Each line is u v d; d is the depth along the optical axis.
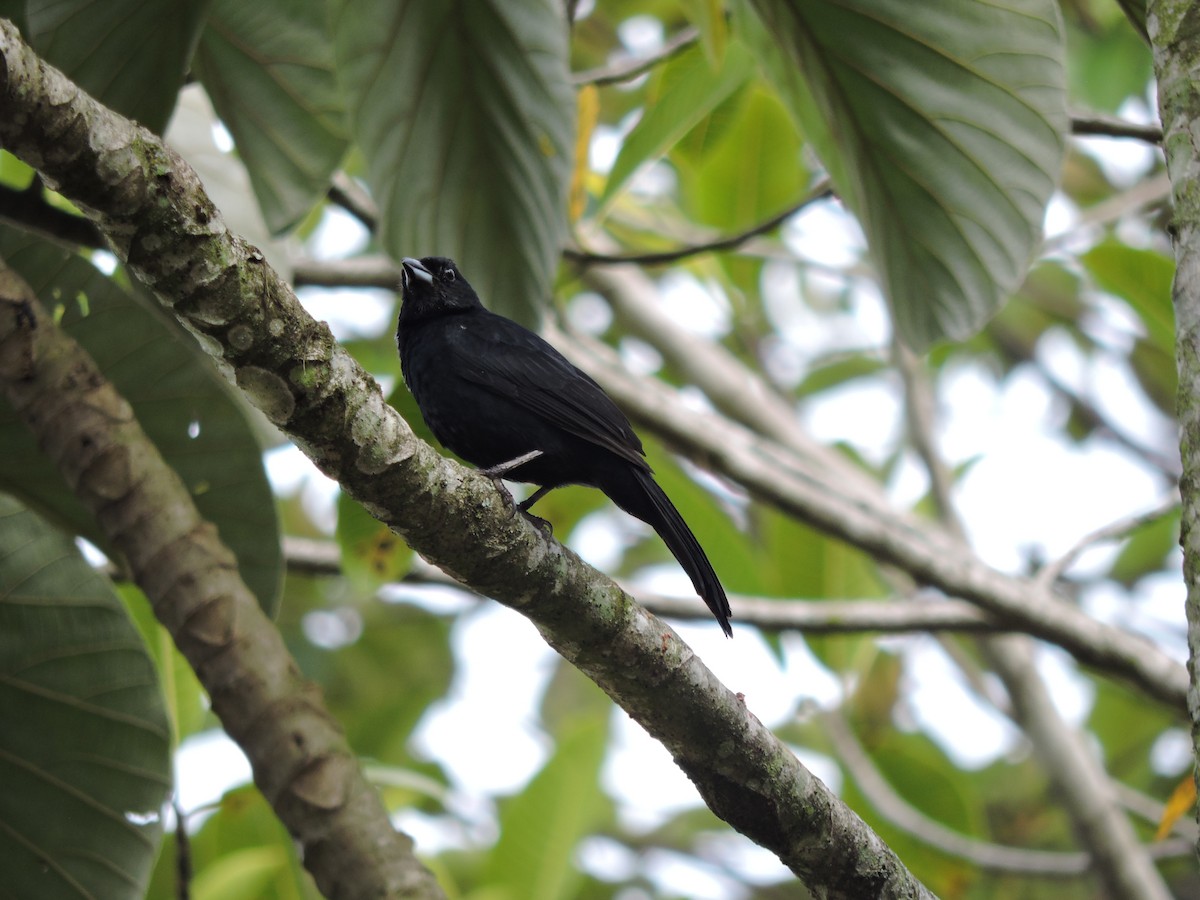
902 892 6.75
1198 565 5.40
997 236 9.77
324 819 5.46
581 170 11.96
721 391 15.65
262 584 8.70
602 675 6.51
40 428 6.36
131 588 10.45
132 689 8.08
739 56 11.80
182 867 8.09
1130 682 12.33
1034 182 9.42
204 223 5.29
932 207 9.80
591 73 12.02
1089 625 12.38
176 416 8.33
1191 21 6.04
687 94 11.92
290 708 5.70
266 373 5.54
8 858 8.06
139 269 5.32
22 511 8.02
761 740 6.55
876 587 14.66
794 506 12.77
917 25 8.80
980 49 8.85
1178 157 5.93
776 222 11.68
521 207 10.15
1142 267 14.15
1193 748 5.37
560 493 14.41
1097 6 16.25
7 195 9.06
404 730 15.63
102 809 8.09
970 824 14.88
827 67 9.27
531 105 9.61
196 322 5.43
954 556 12.60
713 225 15.17
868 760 14.65
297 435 5.75
